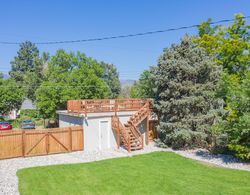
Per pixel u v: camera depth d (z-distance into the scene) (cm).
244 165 1716
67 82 4222
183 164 1759
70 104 2450
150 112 2473
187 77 2202
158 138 2450
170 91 2202
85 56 4938
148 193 1233
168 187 1309
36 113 5828
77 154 2108
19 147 2017
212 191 1252
